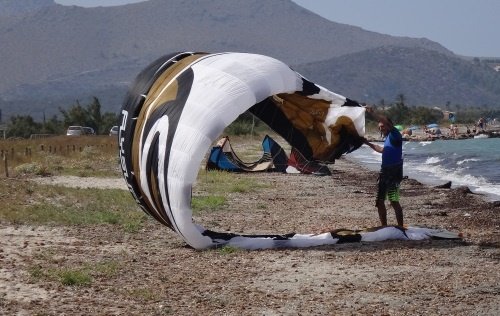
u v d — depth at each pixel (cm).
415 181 4178
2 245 1950
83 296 1454
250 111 2364
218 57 2016
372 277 1594
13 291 1474
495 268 1670
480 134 14338
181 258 1820
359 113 2142
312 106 2228
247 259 1792
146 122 1966
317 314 1338
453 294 1454
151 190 1948
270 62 1981
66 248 1934
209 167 4894
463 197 3256
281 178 4388
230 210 2777
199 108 1877
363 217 2580
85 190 3216
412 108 19538
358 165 6366
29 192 3042
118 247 1961
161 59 2123
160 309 1370
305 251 1873
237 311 1359
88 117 12550
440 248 1892
